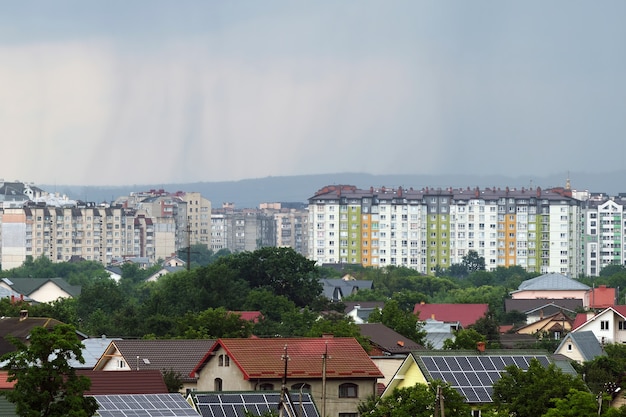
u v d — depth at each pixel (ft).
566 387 451.53
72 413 355.97
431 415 427.33
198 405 442.09
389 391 502.38
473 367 498.28
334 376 499.10
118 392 465.88
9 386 480.64
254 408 449.89
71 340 369.09
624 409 428.15
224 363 510.58
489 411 434.71
